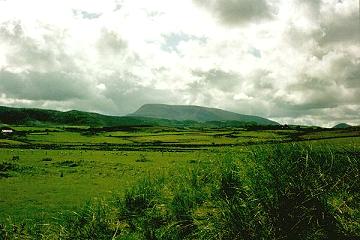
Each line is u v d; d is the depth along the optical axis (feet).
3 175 128.77
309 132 431.84
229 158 19.33
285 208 12.92
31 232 20.45
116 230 16.19
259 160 16.39
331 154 15.66
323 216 12.45
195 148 330.54
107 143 410.72
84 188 100.17
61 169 151.02
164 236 14.67
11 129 579.48
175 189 18.33
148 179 20.53
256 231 12.64
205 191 16.79
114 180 116.67
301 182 13.69
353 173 14.64
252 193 14.20
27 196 87.92
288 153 16.06
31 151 265.95
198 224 14.35
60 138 484.33
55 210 68.49
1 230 21.13
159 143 412.98
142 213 17.12
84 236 16.79
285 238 12.30
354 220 12.41
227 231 13.02
